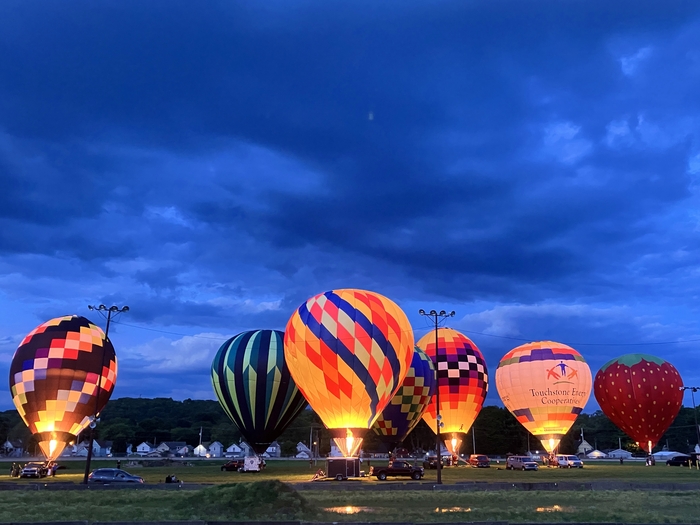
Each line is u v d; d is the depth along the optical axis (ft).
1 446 478.18
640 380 221.25
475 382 221.05
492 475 165.68
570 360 214.48
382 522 64.64
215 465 259.39
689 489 115.34
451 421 220.84
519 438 419.33
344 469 139.33
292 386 176.76
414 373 194.59
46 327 176.45
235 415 178.81
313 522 63.93
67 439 169.89
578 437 493.77
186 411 644.69
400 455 348.38
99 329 184.65
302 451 450.71
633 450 437.17
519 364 218.38
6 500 95.86
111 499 96.58
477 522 62.75
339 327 142.82
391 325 147.23
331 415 144.97
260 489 84.94
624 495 103.24
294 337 148.25
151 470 207.21
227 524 62.75
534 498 98.68
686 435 480.23
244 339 181.98
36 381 167.84
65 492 110.11
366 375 141.38
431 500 96.07
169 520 69.41
